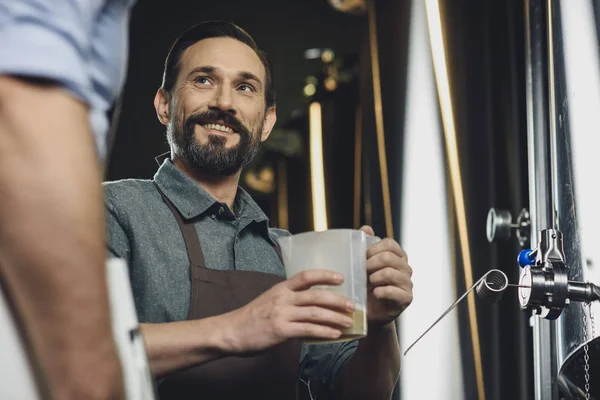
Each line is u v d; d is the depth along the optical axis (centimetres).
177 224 188
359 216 497
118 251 179
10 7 66
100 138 77
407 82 337
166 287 179
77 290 64
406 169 333
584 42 171
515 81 264
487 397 268
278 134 589
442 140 315
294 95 559
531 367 251
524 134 261
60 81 66
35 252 62
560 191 170
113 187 187
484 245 277
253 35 494
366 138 386
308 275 131
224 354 141
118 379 68
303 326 131
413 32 334
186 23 473
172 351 142
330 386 197
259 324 136
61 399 65
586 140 166
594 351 158
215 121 195
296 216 624
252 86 202
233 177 200
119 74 79
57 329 64
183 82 199
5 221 62
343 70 515
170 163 194
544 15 194
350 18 476
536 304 155
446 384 290
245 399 176
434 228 309
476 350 273
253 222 200
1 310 69
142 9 461
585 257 161
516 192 262
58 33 67
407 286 162
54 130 64
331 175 534
